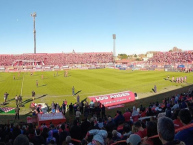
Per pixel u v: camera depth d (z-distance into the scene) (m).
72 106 26.86
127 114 14.98
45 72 81.75
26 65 108.69
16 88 44.53
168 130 3.27
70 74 72.62
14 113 27.03
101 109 26.48
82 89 42.88
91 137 6.57
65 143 7.61
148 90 41.38
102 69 94.19
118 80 55.69
